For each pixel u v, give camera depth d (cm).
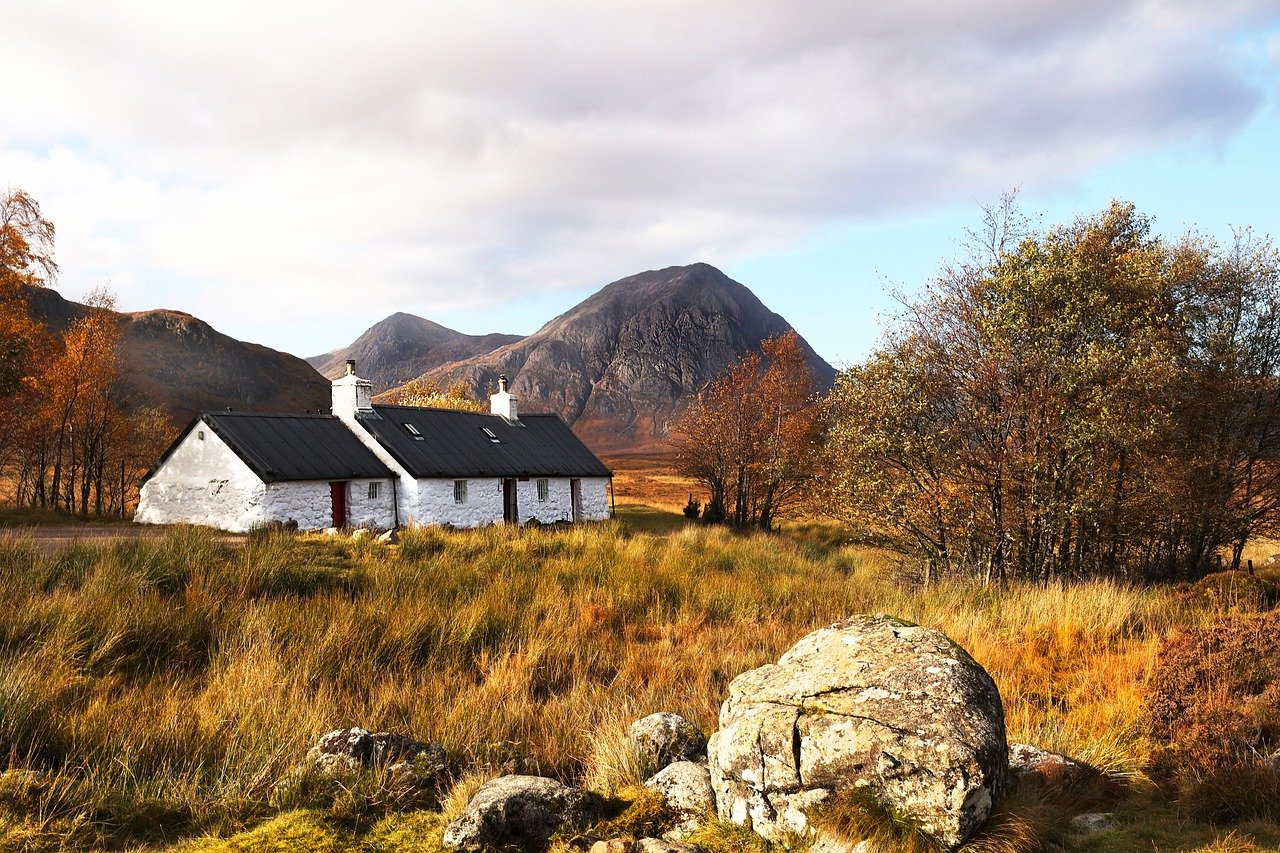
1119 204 2077
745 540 2798
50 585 1203
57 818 516
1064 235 2036
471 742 719
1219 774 549
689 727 657
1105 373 1633
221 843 500
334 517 3044
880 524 1936
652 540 2414
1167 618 1145
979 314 1781
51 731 642
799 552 2575
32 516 2978
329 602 1195
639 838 507
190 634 1014
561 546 2044
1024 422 1717
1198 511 1816
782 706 500
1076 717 746
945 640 524
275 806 558
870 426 1888
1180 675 721
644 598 1459
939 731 446
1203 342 1916
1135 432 1588
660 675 974
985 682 495
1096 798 562
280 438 3039
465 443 3672
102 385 3897
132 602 1078
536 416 4350
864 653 513
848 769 458
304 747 657
